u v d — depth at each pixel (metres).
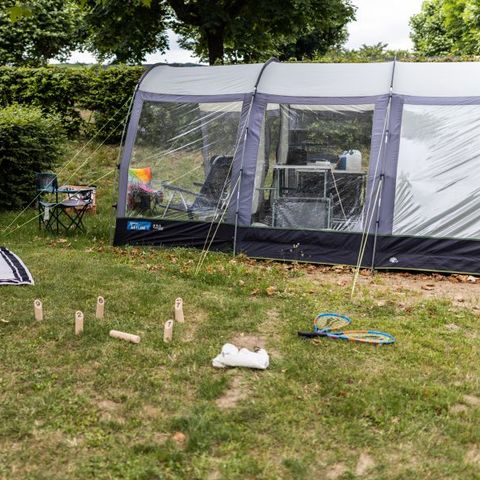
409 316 5.74
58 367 4.38
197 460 3.29
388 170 7.38
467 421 3.79
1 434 3.52
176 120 8.12
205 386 4.10
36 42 21.34
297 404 3.90
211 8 14.95
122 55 18.17
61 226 9.41
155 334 5.02
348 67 7.96
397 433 3.61
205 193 8.04
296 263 7.65
